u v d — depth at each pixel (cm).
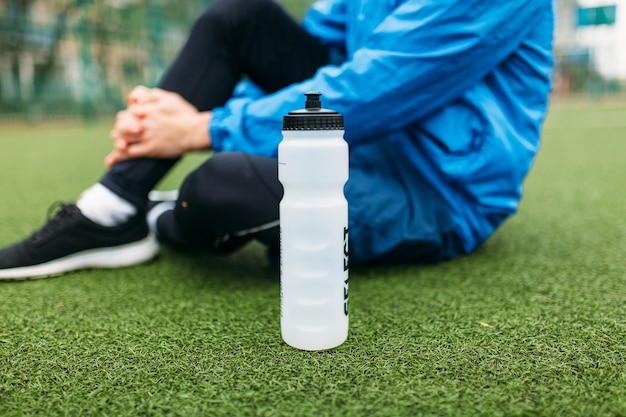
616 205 173
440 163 101
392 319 82
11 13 683
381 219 100
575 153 345
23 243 106
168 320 83
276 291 97
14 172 283
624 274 102
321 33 123
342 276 70
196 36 107
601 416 55
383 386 61
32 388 63
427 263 113
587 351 69
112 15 754
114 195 108
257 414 56
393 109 95
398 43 91
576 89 1240
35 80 725
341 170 67
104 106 774
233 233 96
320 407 57
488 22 90
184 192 95
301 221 68
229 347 72
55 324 82
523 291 94
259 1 109
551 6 105
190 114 104
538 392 60
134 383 63
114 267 112
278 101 97
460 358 68
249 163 92
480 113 99
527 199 191
